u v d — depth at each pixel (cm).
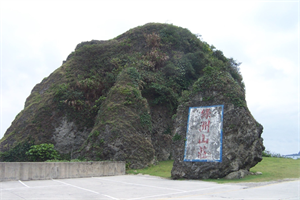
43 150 2472
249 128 1636
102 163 1886
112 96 2834
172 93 3288
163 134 3162
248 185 1290
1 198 959
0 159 3056
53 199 951
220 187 1237
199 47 4609
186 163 1659
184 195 1027
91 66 3997
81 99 3453
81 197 998
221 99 1722
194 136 1709
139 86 3020
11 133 3362
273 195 998
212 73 1864
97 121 2753
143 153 2417
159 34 4391
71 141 3275
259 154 1650
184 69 3706
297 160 2559
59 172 1645
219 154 1579
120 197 998
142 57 3834
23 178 1506
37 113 3391
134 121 2586
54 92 3575
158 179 1672
